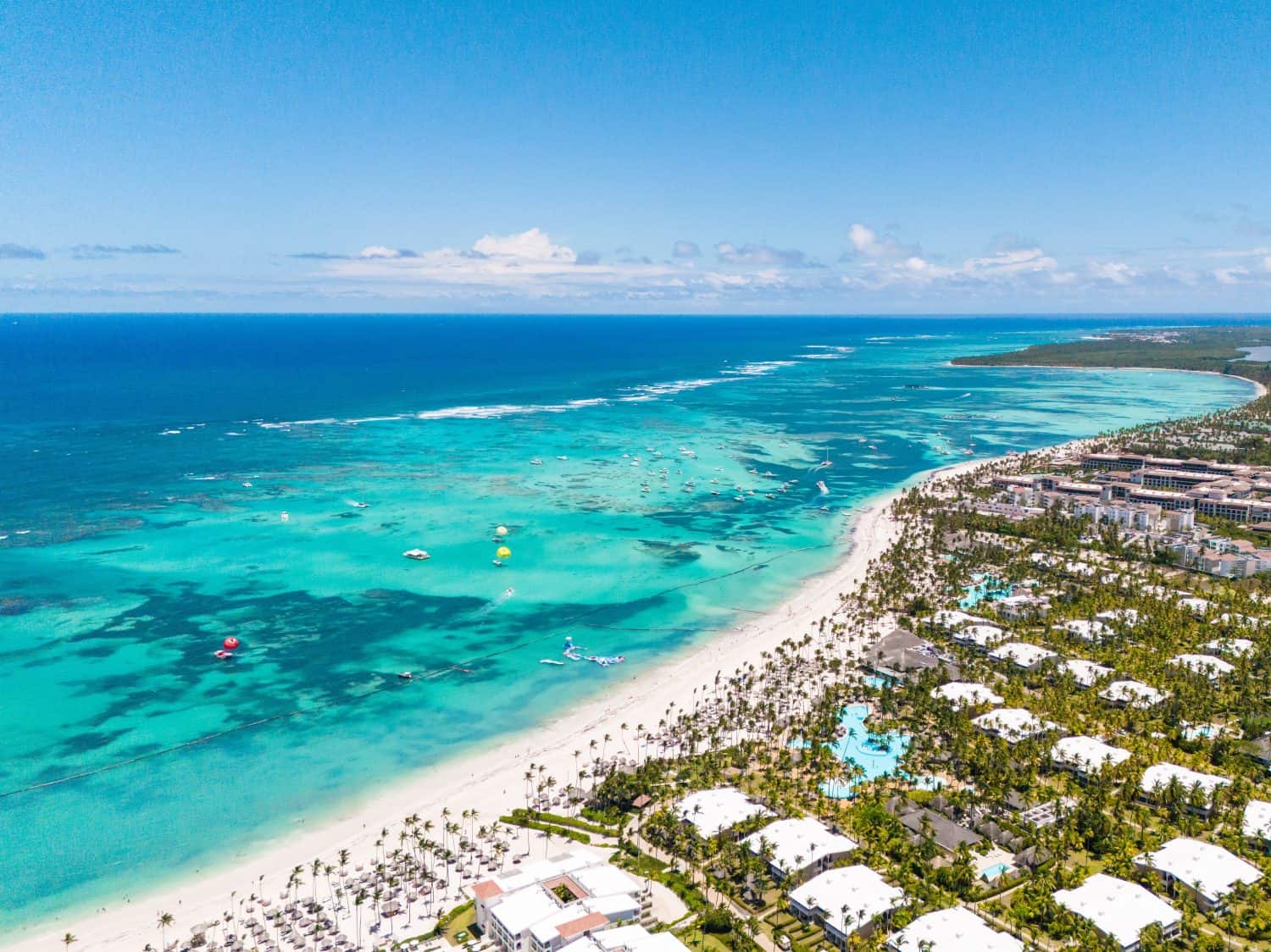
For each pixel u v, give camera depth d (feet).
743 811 515.91
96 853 501.97
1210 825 508.53
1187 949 421.18
